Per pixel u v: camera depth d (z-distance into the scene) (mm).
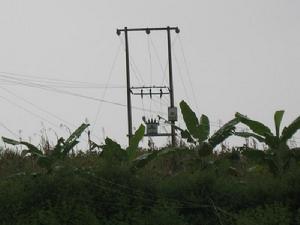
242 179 35500
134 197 32031
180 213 32156
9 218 30984
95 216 30922
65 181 32125
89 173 32500
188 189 32562
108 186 32156
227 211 32062
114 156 34281
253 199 32500
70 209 30734
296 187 32531
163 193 32375
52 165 34000
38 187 31938
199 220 31797
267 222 30000
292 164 34844
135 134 34344
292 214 31594
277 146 35438
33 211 31219
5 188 31781
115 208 31828
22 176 33469
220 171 35125
